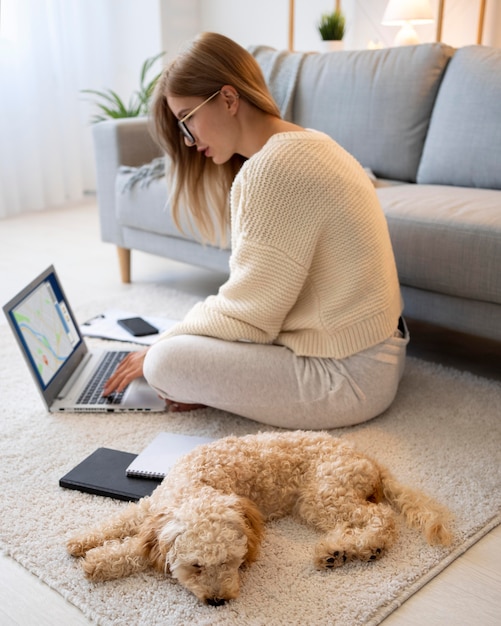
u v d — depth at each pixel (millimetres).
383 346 1546
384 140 2504
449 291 1825
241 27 4363
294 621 1020
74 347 1876
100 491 1330
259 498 1245
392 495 1261
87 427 1604
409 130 2455
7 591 1105
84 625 1032
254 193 1407
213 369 1511
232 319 1521
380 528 1147
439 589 1100
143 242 2652
